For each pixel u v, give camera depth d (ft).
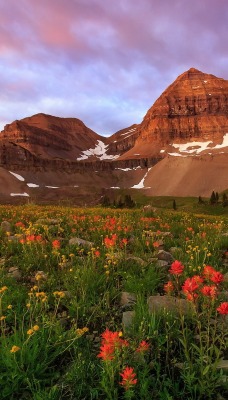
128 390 12.80
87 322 19.31
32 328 16.14
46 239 38.34
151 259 30.04
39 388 13.60
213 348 14.90
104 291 23.61
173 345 17.12
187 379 13.82
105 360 13.83
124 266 28.50
